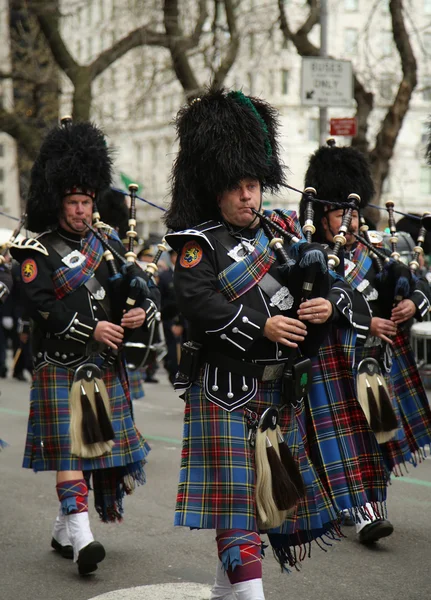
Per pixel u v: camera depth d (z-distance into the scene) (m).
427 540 11.05
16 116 35.75
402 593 9.33
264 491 7.71
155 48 41.94
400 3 28.78
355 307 10.83
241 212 8.02
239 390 7.86
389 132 28.89
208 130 7.98
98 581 9.74
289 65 71.50
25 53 39.59
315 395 9.14
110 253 10.65
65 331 10.18
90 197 10.77
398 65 38.78
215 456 7.81
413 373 11.55
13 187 93.62
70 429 10.20
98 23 42.44
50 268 10.46
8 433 18.44
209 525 7.72
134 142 90.06
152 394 24.34
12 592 9.44
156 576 9.88
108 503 10.83
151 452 16.31
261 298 7.88
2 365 28.53
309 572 9.98
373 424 10.88
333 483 8.94
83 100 33.94
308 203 8.85
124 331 10.48
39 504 12.82
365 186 11.53
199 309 7.73
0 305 11.48
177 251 8.05
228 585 8.09
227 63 33.00
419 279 11.56
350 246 11.22
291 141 76.00
